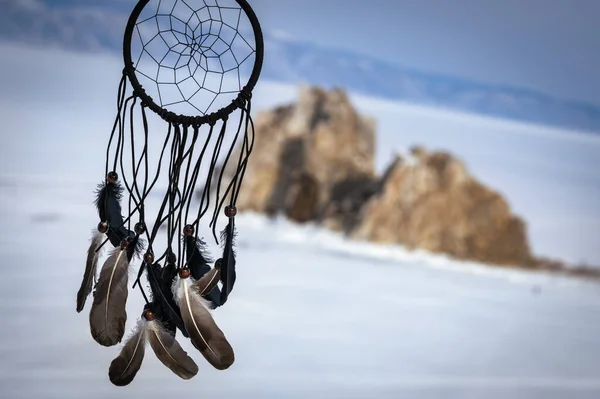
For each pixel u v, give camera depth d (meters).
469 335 4.05
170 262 1.36
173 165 1.31
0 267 3.52
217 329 1.31
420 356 3.90
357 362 3.79
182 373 1.32
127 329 3.33
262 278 4.08
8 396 3.24
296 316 3.90
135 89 1.28
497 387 3.87
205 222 4.15
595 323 4.27
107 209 1.33
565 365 4.04
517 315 4.25
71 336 3.42
